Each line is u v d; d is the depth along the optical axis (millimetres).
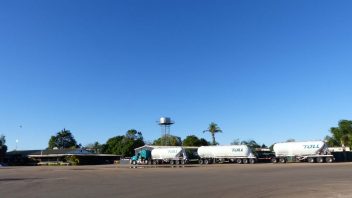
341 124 102312
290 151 67500
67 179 33094
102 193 20844
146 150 83938
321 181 24703
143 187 23703
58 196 19797
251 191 20109
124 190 22203
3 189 24344
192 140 122188
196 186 23453
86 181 30141
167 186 23922
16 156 113125
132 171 46469
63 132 163500
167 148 80562
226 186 22984
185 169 48500
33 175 41000
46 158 112312
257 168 44938
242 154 71312
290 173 33188
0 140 119812
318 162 64438
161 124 111375
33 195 20484
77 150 112250
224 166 56031
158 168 55094
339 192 18875
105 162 113562
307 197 17516
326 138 104438
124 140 124750
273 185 22906
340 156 72500
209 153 74875
